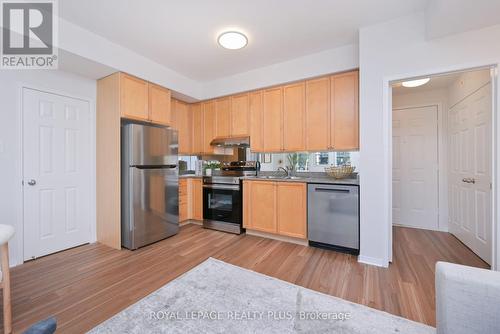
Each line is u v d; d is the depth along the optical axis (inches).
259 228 125.4
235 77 142.6
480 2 63.1
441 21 71.8
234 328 55.7
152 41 103.3
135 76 114.2
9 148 90.8
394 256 99.2
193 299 67.8
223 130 151.3
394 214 151.6
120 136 108.8
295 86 125.2
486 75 89.4
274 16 86.0
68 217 108.9
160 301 66.8
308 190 110.8
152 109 123.1
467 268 36.3
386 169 88.8
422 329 55.1
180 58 120.2
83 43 92.7
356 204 99.0
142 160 113.0
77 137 112.2
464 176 111.3
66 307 64.2
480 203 95.1
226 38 97.5
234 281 78.1
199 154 164.9
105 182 114.8
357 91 109.0
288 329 55.4
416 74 83.7
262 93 136.1
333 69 111.7
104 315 60.7
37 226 98.3
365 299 67.6
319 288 73.7
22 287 74.7
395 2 78.2
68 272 85.1
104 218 115.6
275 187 120.3
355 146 109.5
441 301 36.0
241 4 79.0
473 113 101.0
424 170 143.4
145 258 98.2
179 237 126.9
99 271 85.8
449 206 132.7
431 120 141.8
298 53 116.3
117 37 99.6
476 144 98.5
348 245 100.9
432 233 133.0
